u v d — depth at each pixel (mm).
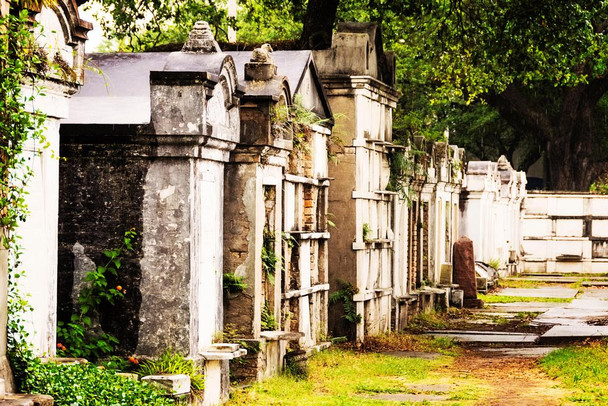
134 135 13977
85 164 14297
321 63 22703
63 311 14273
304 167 19875
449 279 32844
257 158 16016
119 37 29000
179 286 14047
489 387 17312
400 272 26984
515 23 26875
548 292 41312
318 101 20734
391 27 32594
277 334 16438
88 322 14055
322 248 21062
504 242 49312
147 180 14133
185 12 28984
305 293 19453
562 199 54281
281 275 18047
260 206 16281
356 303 22672
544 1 26297
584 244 54062
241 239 16141
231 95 14914
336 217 22766
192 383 13719
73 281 14273
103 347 13945
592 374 18219
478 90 32875
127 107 15117
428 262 31141
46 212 11711
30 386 10703
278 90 16109
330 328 22750
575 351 21359
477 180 43438
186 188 14047
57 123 11891
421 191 29828
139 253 14148
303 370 17688
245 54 19719
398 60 38500
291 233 18688
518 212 53156
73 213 14312
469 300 34375
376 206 24609
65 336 13844
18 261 10695
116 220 14227
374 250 24172
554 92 58562
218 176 15016
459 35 29312
